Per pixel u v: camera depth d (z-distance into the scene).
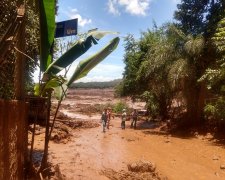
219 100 18.89
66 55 7.06
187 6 24.72
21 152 6.28
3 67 7.11
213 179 11.34
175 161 13.91
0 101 5.15
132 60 30.66
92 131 23.06
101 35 7.14
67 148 15.23
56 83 7.24
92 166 12.04
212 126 21.34
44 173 7.96
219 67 20.31
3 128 5.28
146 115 35.53
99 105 47.50
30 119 7.85
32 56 10.88
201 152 16.02
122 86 32.25
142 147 17.11
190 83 22.44
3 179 5.32
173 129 23.84
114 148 16.42
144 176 10.96
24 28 6.80
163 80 23.86
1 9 7.11
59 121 23.66
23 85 6.89
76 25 7.45
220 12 22.25
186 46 21.44
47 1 6.52
